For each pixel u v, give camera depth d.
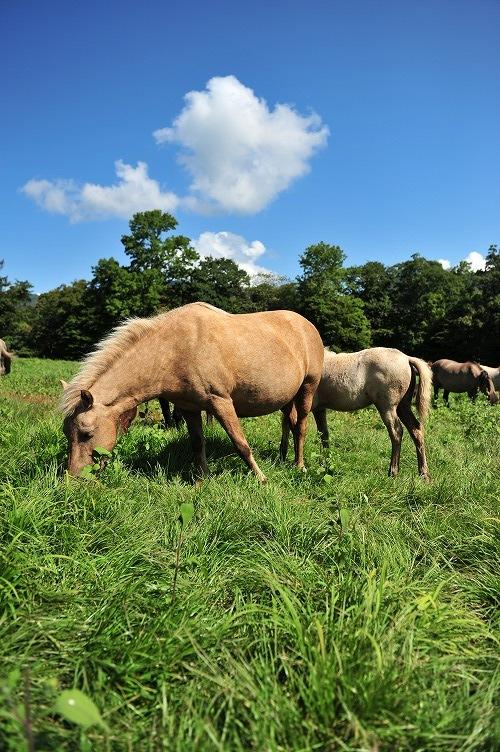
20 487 3.23
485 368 17.83
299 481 4.70
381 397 6.09
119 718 1.73
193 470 4.92
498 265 48.34
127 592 2.37
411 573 2.86
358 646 1.96
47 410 8.41
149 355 4.47
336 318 55.34
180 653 2.00
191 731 1.65
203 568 2.80
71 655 2.00
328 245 57.38
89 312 58.84
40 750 1.46
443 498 4.27
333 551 3.05
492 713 1.76
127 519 3.17
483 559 3.14
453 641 2.22
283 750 1.57
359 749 1.54
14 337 64.56
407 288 61.59
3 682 1.37
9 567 2.34
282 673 2.02
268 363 4.93
